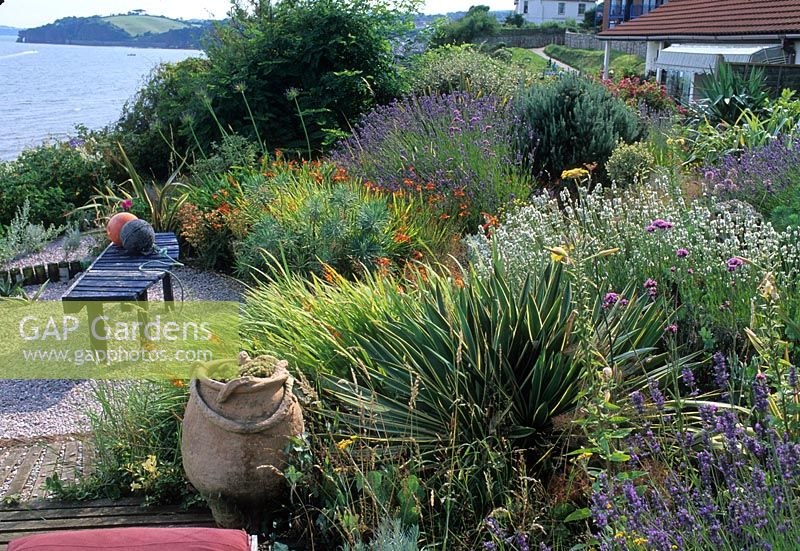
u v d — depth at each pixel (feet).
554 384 12.84
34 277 28.40
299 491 12.41
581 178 30.25
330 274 19.98
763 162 25.38
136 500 13.61
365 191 28.53
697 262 16.69
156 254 23.27
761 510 8.11
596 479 10.68
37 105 124.98
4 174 37.99
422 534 11.27
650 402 12.90
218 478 11.73
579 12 260.42
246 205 28.12
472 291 14.08
